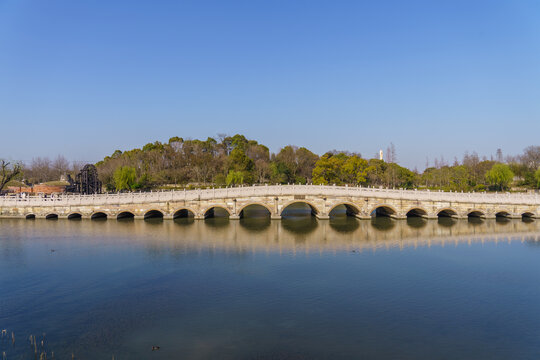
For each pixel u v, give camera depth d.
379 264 36.56
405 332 22.48
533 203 64.12
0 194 77.44
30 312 25.31
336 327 23.08
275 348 20.53
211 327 23.05
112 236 48.50
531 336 22.12
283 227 55.84
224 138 136.62
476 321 24.08
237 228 54.81
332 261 37.50
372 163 108.75
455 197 63.41
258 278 32.09
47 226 55.34
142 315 24.77
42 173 124.56
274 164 108.50
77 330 22.70
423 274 33.53
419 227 56.09
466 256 39.75
